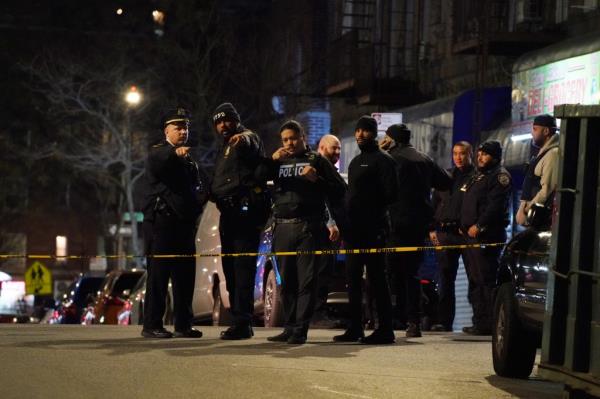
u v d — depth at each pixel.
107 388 12.09
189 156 17.94
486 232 21.48
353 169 17.92
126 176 66.62
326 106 49.44
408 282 19.95
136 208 76.00
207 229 26.23
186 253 18.22
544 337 11.67
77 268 87.69
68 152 72.56
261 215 17.77
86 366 13.84
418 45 39.81
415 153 20.36
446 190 21.16
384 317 17.89
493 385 13.30
